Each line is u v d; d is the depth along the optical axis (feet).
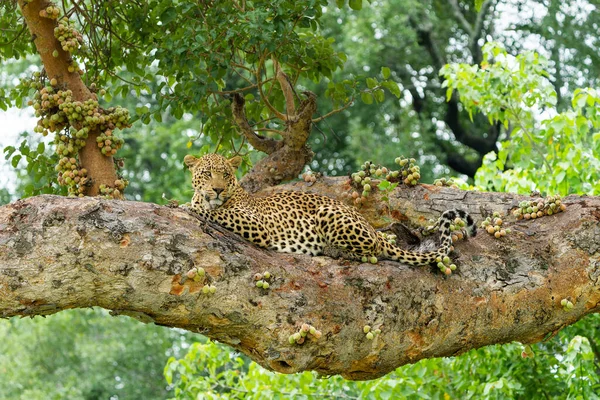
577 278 27.84
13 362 76.28
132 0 37.88
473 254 27.78
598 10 92.79
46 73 34.83
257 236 28.96
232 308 23.57
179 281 23.02
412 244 29.78
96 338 79.51
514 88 47.14
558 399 44.04
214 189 30.73
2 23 37.99
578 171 44.50
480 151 99.60
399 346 25.70
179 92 35.78
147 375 76.13
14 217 22.44
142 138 87.10
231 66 36.14
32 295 22.02
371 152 87.30
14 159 34.71
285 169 35.73
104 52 38.42
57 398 70.74
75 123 31.48
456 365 42.75
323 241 29.60
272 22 32.53
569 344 40.16
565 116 44.65
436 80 99.60
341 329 24.62
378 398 39.58
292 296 24.27
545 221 29.43
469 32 98.89
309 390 42.14
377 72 97.60
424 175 90.94
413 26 100.78
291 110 36.63
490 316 27.02
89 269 22.35
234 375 44.73
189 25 34.73
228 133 38.55
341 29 95.76
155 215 23.62
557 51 93.76
